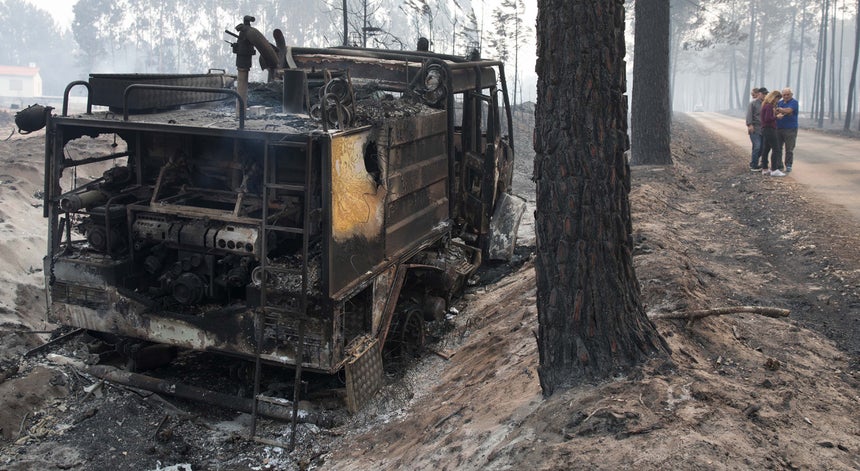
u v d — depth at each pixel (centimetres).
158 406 593
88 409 577
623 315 458
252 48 637
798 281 757
